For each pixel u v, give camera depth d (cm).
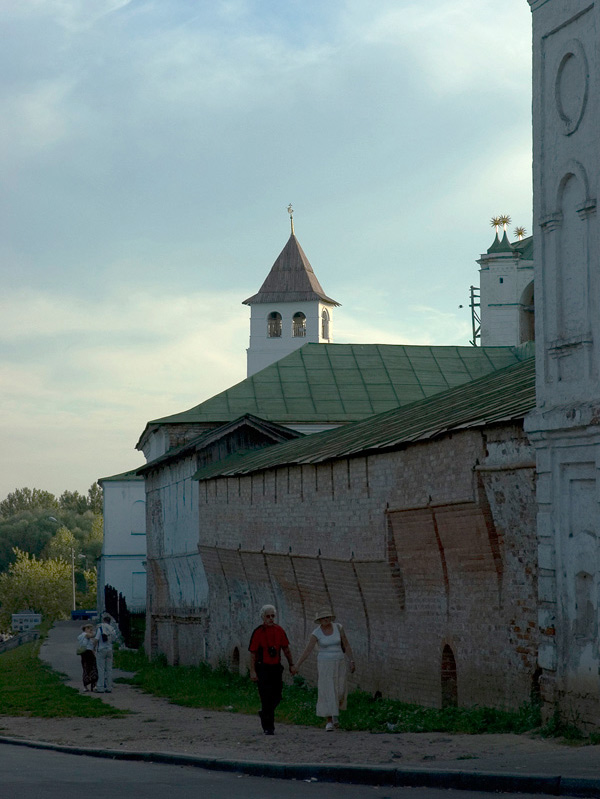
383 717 1686
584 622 1381
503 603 1628
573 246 1438
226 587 3228
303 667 2556
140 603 6569
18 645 6322
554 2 1465
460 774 1033
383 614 2097
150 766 1307
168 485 3972
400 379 4688
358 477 2150
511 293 6331
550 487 1442
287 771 1176
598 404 1342
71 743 1575
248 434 3656
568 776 966
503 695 1623
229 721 1827
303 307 9462
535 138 1504
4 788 1057
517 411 1549
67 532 14875
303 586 2522
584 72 1408
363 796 989
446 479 1764
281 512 2622
